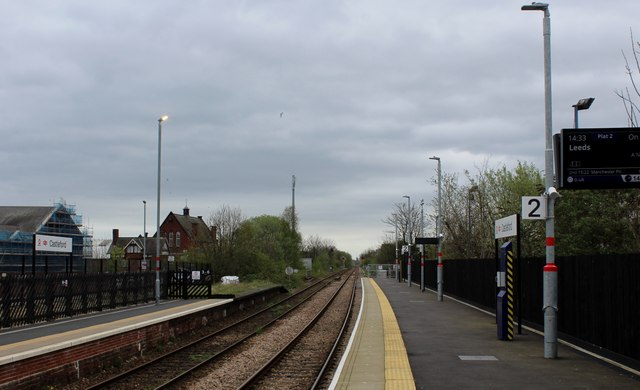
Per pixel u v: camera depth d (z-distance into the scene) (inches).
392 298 1305.4
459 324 768.3
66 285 840.3
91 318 816.3
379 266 3376.0
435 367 457.1
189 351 675.4
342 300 1424.7
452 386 388.8
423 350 543.8
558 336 600.4
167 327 745.0
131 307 1029.2
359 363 478.9
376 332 685.3
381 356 512.7
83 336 581.0
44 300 781.3
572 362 475.8
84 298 893.8
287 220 3181.6
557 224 903.7
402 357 503.2
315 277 3127.5
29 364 443.5
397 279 2497.5
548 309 495.2
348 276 3228.3
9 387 420.2
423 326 745.0
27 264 2087.8
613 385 389.1
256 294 1370.6
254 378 489.1
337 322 973.8
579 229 875.4
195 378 516.7
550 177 499.5
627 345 448.5
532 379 409.7
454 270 1320.1
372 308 1031.6
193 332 846.5
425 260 1808.6
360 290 1765.5
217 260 1946.4
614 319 471.5
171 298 1250.0
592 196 868.0
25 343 547.2
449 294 1382.9
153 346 689.6
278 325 958.4
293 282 2258.9
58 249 1007.6
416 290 1658.5
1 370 413.4
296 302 1466.5
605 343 488.7
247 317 1027.3
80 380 507.5
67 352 495.2
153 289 1197.7
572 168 453.7
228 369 561.6
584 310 535.2
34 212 2468.0
